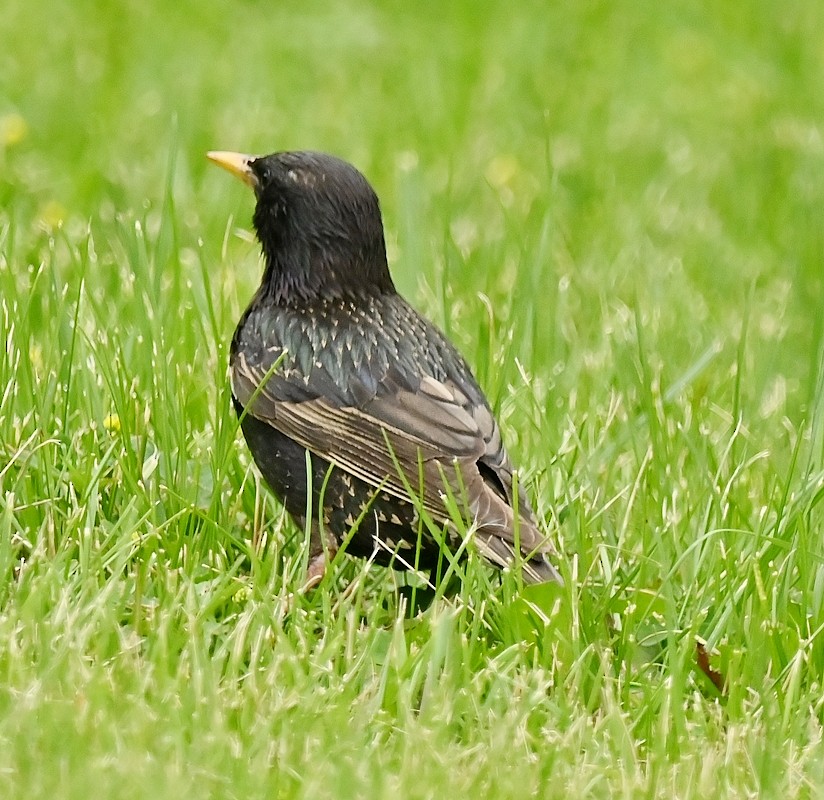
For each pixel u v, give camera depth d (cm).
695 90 2130
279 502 1015
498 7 2312
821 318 1244
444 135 1859
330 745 788
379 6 2281
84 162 1672
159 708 790
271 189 1042
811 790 798
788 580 942
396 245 1469
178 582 917
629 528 1030
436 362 1009
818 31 2277
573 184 1758
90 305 1176
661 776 799
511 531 919
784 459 1153
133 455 998
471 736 820
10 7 2127
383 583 974
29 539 959
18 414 1052
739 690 859
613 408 1129
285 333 1020
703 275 1578
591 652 883
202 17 2177
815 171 1823
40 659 812
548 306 1329
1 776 725
